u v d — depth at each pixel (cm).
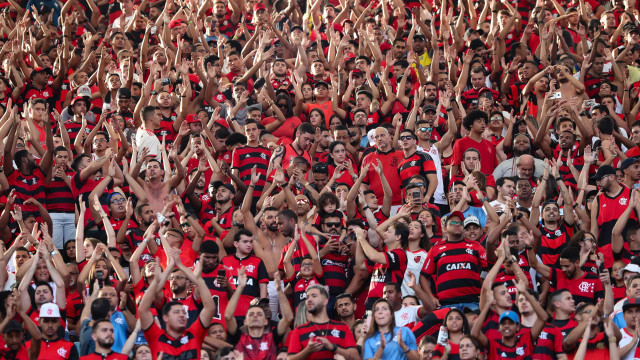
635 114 5759
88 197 4766
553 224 4381
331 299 4081
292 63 6500
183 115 5600
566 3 7769
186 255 4259
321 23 7400
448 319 3522
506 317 3516
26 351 3500
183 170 4791
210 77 5684
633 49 6362
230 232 4322
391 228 4112
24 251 4019
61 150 4869
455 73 6122
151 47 6688
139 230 4447
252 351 3684
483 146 5066
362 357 3494
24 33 6625
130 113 5731
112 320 3638
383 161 4897
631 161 4816
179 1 7188
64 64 6094
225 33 7281
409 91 5912
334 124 5606
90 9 7656
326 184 4828
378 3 7519
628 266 3919
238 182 4888
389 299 3878
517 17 6725
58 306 3747
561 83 5809
